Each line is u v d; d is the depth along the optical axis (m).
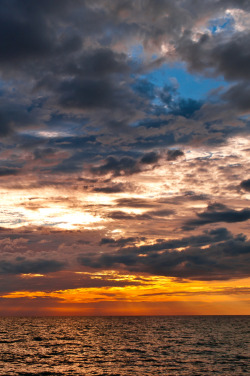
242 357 49.84
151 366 42.44
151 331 112.94
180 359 48.12
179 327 138.12
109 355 52.91
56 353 56.06
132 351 58.03
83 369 40.81
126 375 37.09
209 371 38.81
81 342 75.12
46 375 37.50
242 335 92.31
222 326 145.00
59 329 129.62
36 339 83.44
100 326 153.75
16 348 63.62
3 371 39.88
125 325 162.12
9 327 145.75
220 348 61.34
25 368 41.72
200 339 80.44
